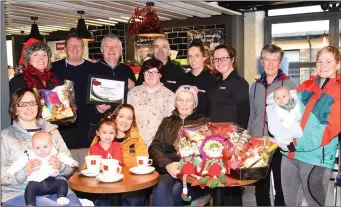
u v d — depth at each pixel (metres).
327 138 2.34
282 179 2.61
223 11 5.70
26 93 2.51
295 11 5.87
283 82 2.79
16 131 2.52
